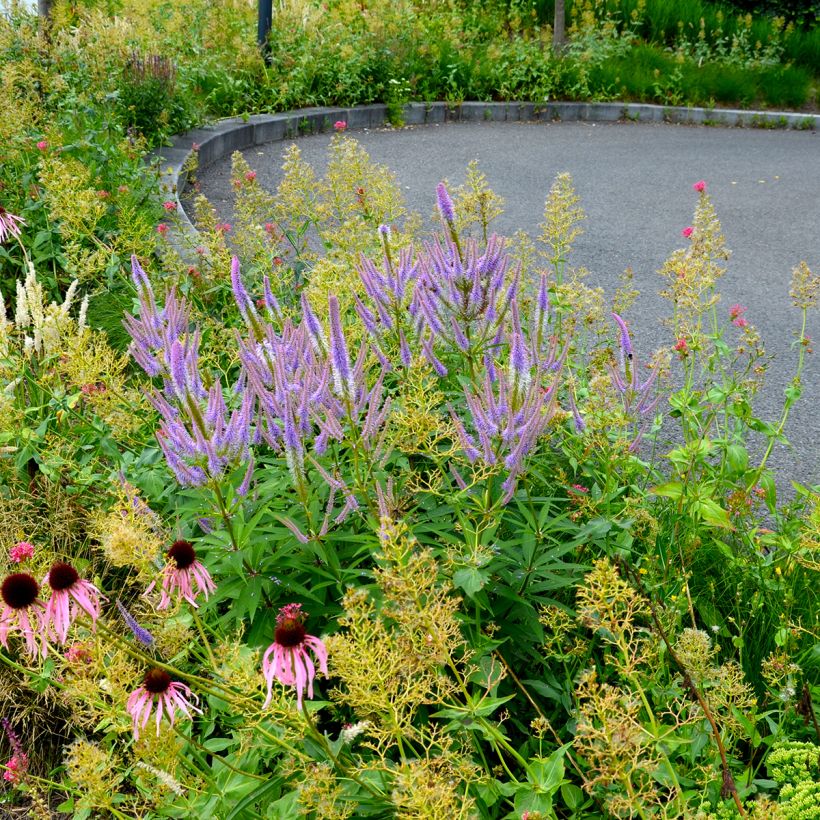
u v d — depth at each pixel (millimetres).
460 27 17531
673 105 16438
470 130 14578
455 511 3332
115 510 2967
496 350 4039
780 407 6059
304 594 3135
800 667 3418
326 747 2371
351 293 4188
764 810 2449
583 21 18031
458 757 2615
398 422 3203
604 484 3842
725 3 20844
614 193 11164
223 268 5176
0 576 3420
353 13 17031
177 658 2881
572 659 3273
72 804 2791
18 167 6973
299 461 3010
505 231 9320
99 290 5473
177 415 3064
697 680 2922
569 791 2732
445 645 2523
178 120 11242
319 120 13750
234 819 2568
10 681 3428
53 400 4070
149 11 15789
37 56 10242
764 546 4219
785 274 8672
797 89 17000
